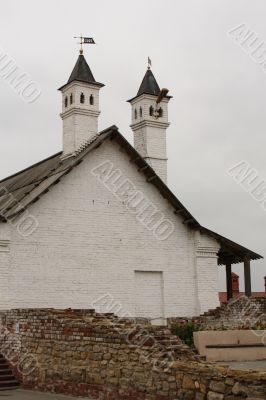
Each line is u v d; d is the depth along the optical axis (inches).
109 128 947.3
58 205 898.1
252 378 444.8
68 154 979.3
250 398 438.6
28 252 857.5
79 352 624.7
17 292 837.8
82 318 661.3
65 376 639.8
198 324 899.4
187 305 988.6
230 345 792.9
